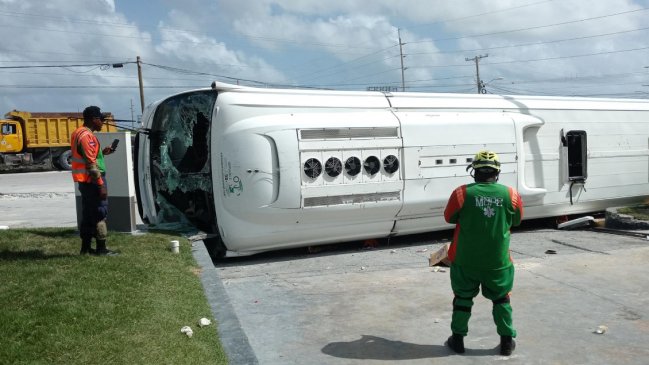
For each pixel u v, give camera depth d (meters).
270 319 5.79
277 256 9.09
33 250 6.94
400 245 9.88
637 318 5.63
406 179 9.09
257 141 8.22
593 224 11.19
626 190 11.78
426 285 6.98
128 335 4.28
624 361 4.59
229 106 8.33
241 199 8.24
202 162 9.05
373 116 9.01
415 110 9.58
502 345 4.72
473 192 4.50
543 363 4.56
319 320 5.73
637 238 10.01
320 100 8.88
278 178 8.27
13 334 4.07
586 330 5.31
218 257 8.70
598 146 11.38
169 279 5.96
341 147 8.62
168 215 9.30
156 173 9.30
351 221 8.98
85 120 6.61
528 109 10.61
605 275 7.32
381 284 7.09
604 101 11.74
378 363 4.62
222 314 5.13
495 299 4.67
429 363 4.60
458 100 10.12
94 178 6.50
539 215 10.96
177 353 4.09
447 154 9.42
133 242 7.63
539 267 7.82
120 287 5.41
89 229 6.70
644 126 12.02
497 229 4.46
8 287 5.17
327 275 7.65
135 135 9.62
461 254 4.59
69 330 4.23
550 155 10.74
